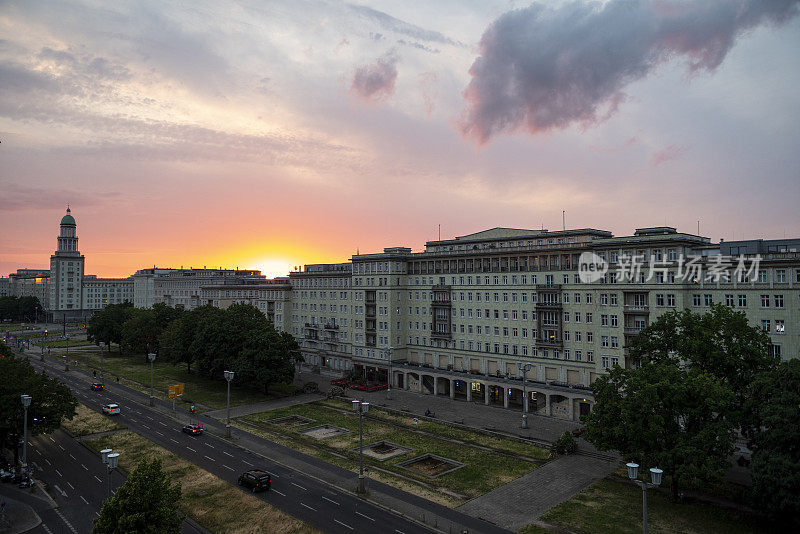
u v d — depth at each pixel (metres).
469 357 114.50
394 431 86.00
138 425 89.94
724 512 53.97
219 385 125.75
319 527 51.53
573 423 89.44
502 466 69.00
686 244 84.62
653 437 54.03
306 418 94.50
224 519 53.28
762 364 59.88
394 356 126.06
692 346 60.91
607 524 51.97
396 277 127.44
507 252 107.62
